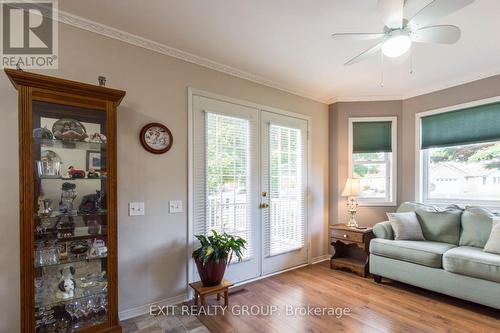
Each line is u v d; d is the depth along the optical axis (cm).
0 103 180
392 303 252
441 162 354
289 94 358
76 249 192
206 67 278
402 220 306
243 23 213
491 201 308
